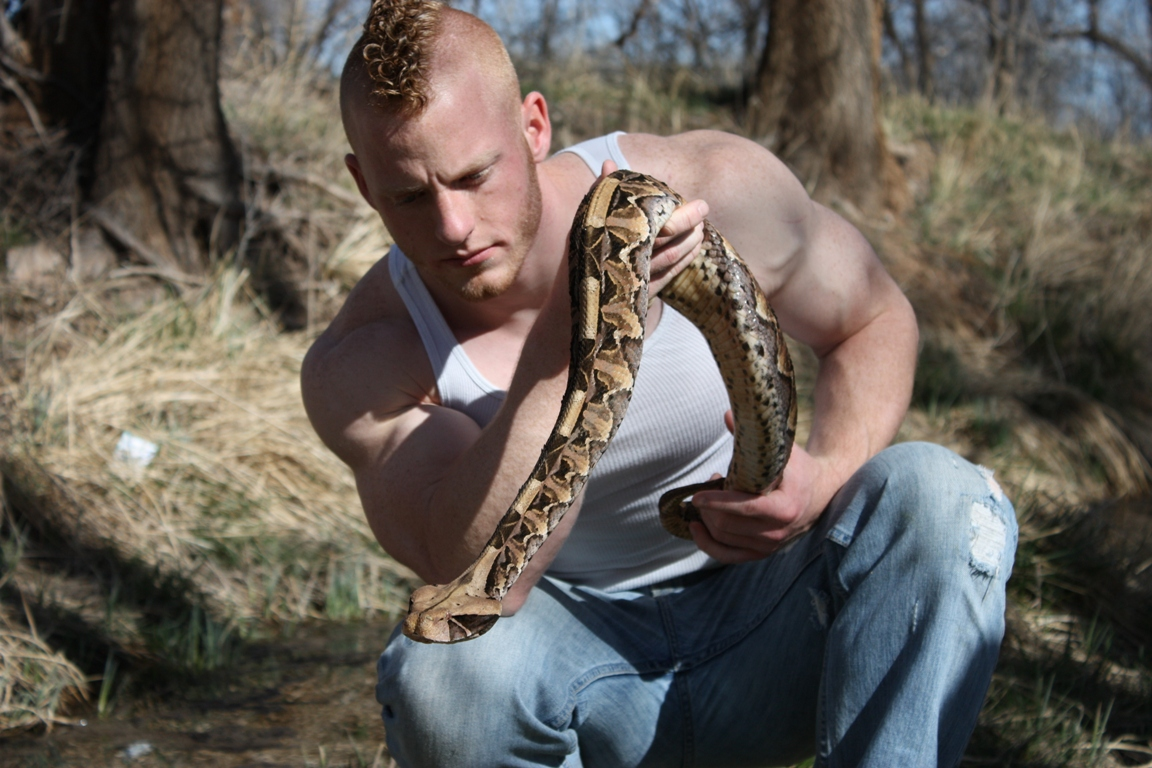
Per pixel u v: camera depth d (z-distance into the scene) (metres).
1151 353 8.65
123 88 6.62
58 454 5.10
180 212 6.71
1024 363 8.27
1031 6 19.05
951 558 2.13
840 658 2.20
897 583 2.16
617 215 2.12
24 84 7.09
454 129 2.07
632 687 2.42
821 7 9.44
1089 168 11.91
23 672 3.81
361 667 4.09
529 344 2.22
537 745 2.30
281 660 4.16
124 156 6.64
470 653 2.26
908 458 2.26
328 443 2.55
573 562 2.65
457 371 2.49
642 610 2.54
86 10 7.12
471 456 2.22
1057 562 5.25
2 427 5.19
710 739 2.47
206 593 4.56
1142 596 5.07
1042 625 4.70
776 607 2.45
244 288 6.74
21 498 4.78
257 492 5.18
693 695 2.46
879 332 2.77
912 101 12.72
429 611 1.81
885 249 9.02
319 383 2.52
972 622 2.13
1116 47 19.75
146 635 4.21
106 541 4.71
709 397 2.49
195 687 3.90
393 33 2.10
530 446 2.17
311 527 5.08
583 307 2.07
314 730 3.54
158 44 6.56
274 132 8.09
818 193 9.49
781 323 2.79
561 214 2.45
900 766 2.07
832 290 2.70
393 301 2.57
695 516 2.45
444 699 2.25
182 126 6.67
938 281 8.84
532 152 2.29
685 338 2.50
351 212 7.50
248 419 5.61
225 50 9.40
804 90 9.59
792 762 2.58
